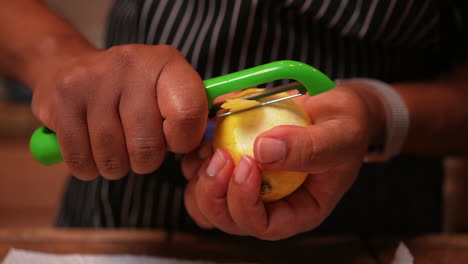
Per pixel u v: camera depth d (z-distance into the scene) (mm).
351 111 371
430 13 518
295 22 514
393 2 494
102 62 352
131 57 348
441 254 485
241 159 333
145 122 344
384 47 549
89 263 455
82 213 655
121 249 490
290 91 396
